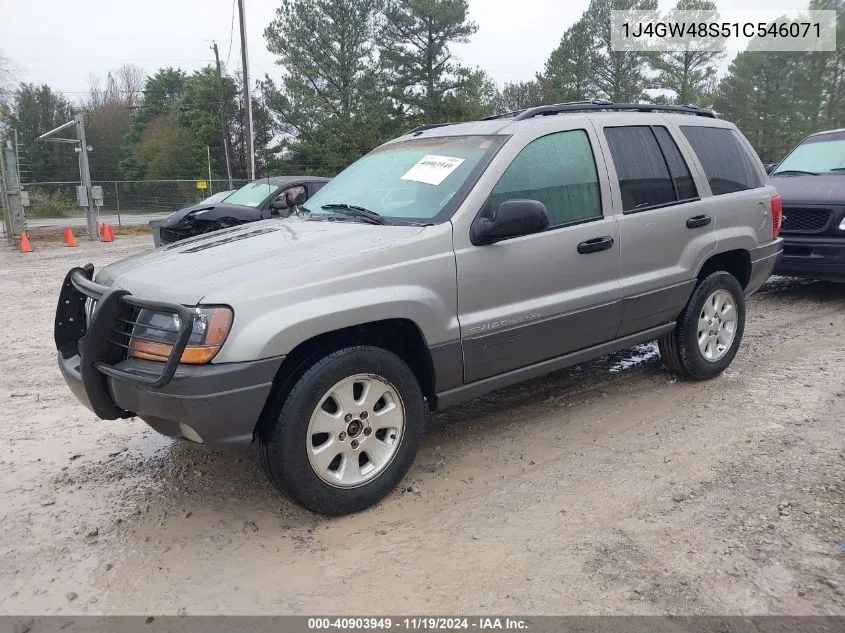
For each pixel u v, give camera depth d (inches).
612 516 133.4
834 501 134.6
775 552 119.3
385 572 118.6
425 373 148.3
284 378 127.6
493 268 149.6
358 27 1660.9
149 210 1219.2
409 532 130.6
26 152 2404.0
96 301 141.1
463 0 1635.1
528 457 161.2
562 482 147.9
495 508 138.2
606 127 178.1
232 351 118.7
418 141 180.7
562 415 186.5
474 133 168.7
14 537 133.9
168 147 2172.7
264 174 1937.7
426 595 112.2
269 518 138.2
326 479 131.7
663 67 1886.1
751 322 280.1
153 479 156.9
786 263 303.9
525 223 141.5
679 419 179.6
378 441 139.1
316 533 131.7
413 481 151.0
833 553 118.3
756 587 110.7
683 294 191.5
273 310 122.1
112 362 128.2
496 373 157.4
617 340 181.2
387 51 1683.1
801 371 214.5
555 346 164.9
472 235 146.7
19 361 255.0
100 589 117.0
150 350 123.3
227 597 113.7
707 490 141.5
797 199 301.1
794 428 170.2
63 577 120.6
